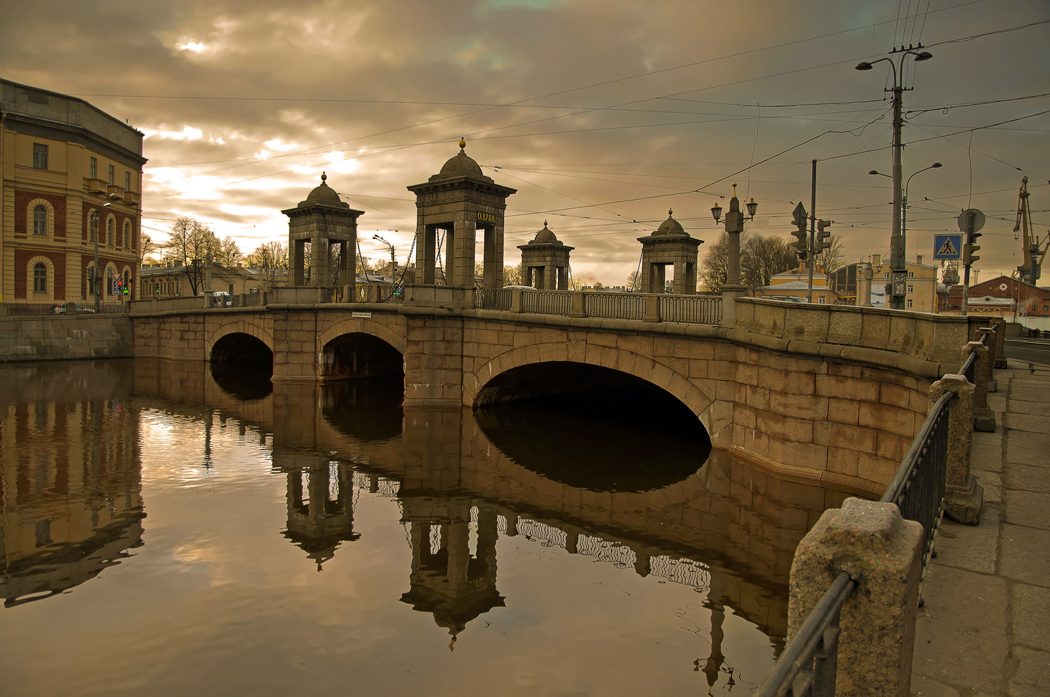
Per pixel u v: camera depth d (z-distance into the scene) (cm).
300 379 3381
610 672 816
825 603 234
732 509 1355
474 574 1122
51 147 4944
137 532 1318
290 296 3384
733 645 876
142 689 790
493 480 1675
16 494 1559
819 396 1382
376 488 1617
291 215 3519
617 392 3052
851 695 258
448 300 2488
